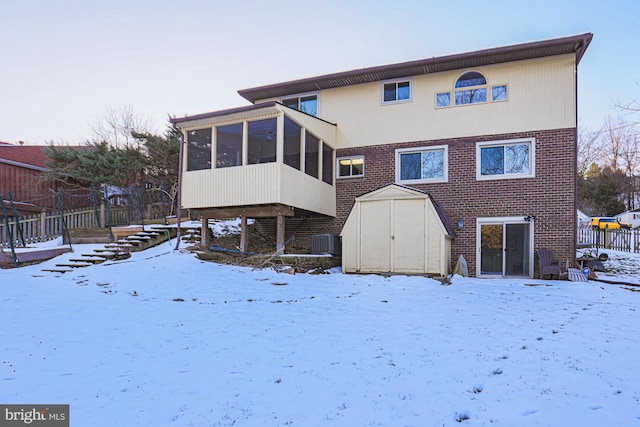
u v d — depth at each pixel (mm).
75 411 3381
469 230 13352
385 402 3596
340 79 14797
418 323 6617
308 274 11969
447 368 4457
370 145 14891
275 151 12461
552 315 7074
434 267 11898
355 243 12883
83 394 3746
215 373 4328
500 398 3643
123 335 5785
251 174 12109
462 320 6777
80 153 20297
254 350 5156
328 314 7363
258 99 16688
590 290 9773
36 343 5328
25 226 14008
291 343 5488
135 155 21250
